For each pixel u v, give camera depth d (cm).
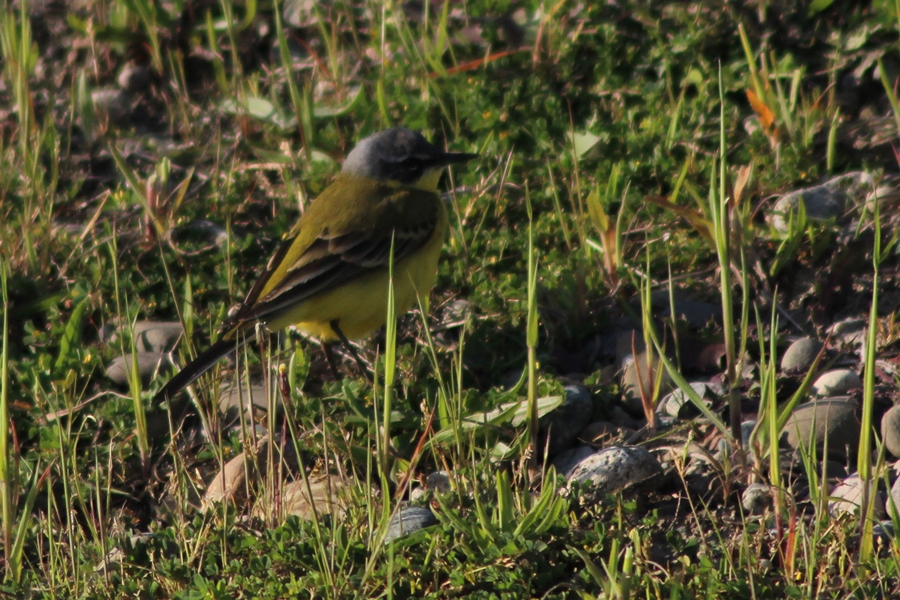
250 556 798
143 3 1565
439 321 1123
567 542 777
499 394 972
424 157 1118
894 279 1082
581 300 1091
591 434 962
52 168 1380
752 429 903
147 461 980
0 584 812
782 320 1084
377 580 757
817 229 1132
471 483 856
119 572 812
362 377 1072
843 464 876
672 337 1052
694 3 1435
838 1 1380
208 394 1042
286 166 1359
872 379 720
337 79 1444
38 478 945
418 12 1528
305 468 945
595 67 1397
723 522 816
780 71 1330
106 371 1089
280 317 1039
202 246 1248
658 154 1259
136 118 1538
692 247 1152
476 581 754
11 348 1148
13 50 1496
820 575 707
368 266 1053
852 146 1254
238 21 1609
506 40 1463
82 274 1215
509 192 1264
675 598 674
